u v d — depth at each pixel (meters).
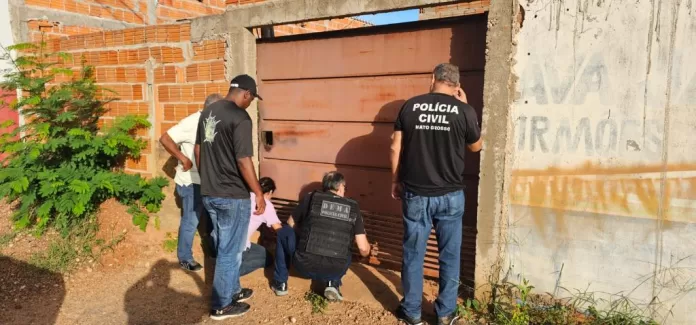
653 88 2.71
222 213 3.15
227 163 3.07
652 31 2.69
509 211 3.18
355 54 3.87
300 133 4.24
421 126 2.85
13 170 4.73
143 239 4.58
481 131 3.18
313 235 3.33
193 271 4.11
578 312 3.03
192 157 3.96
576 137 2.93
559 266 3.07
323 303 3.44
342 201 3.39
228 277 3.21
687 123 2.65
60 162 4.95
